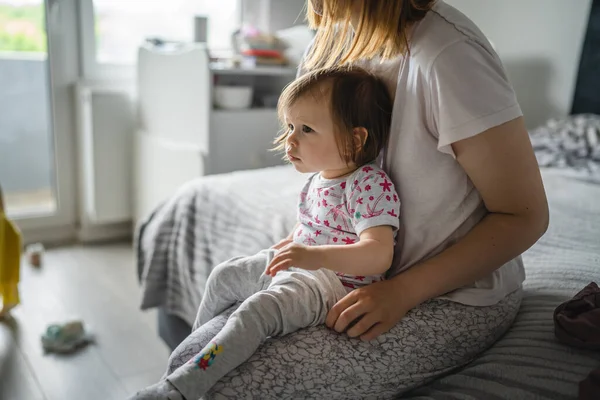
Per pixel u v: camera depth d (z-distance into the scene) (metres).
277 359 0.66
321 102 0.75
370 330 0.69
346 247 0.69
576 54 2.21
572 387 0.63
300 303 0.70
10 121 2.63
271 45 2.39
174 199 1.55
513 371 0.69
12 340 1.66
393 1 0.68
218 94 2.14
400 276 0.73
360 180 0.76
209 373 0.62
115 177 2.49
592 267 0.98
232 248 1.28
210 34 2.71
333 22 0.75
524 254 1.11
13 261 1.76
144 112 2.40
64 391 1.43
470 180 0.75
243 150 2.19
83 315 1.86
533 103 2.41
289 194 1.38
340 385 0.67
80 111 2.44
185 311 1.40
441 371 0.75
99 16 2.43
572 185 1.68
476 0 2.55
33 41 2.46
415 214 0.76
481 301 0.78
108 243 2.57
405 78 0.74
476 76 0.67
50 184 2.70
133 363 1.59
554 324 0.75
